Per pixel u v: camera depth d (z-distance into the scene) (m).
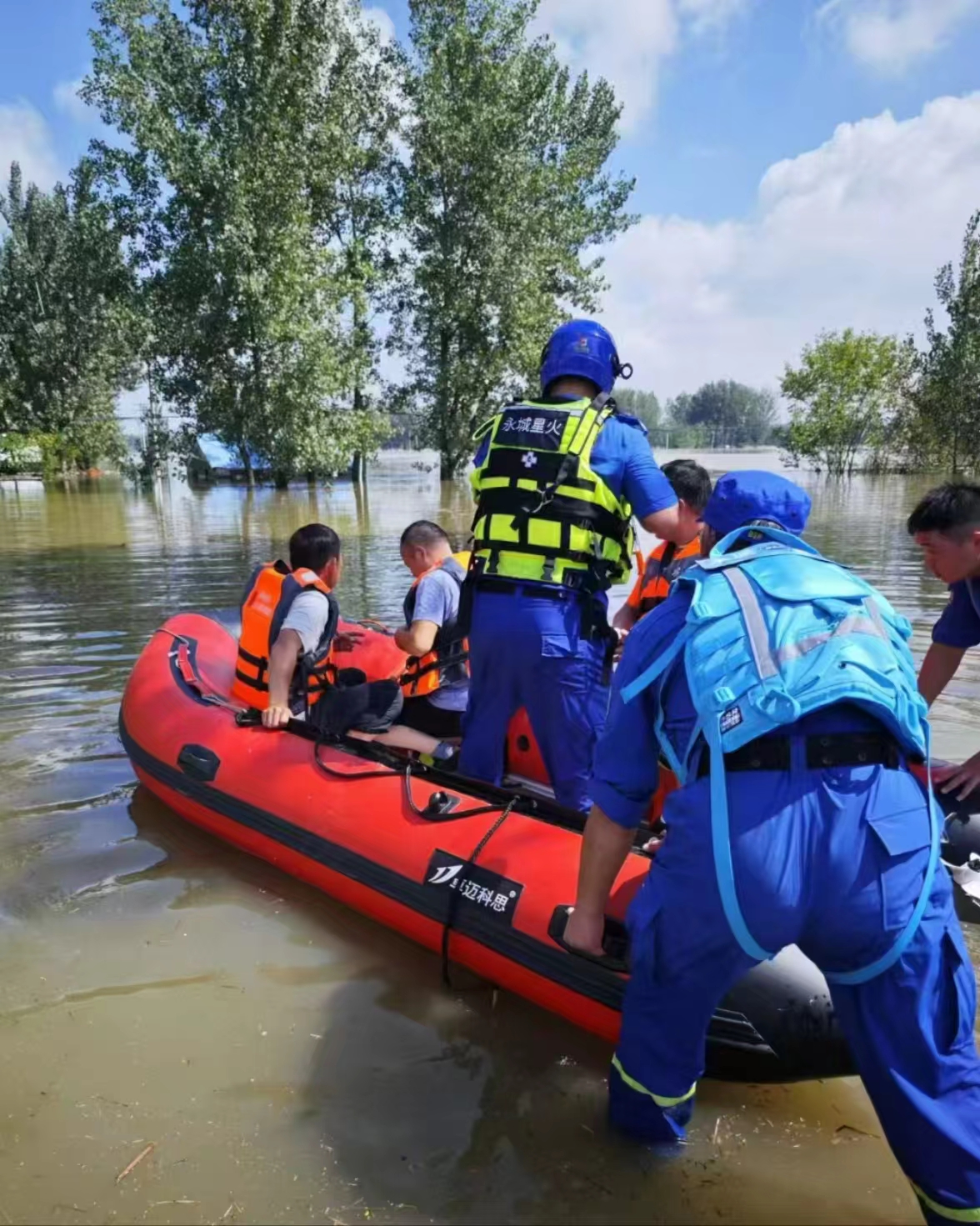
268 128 19.05
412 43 21.33
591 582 2.77
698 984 1.81
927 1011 1.66
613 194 25.64
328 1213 1.82
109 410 31.70
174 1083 2.20
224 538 12.54
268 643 3.87
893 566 9.36
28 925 2.92
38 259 30.86
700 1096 2.22
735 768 1.67
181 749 3.71
